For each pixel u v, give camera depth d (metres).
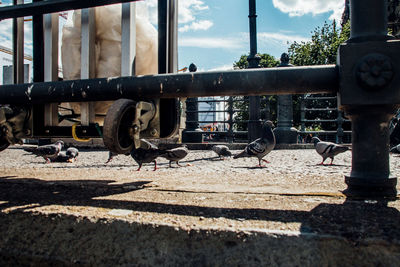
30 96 2.71
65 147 15.42
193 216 1.70
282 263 1.40
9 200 2.12
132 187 2.66
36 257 1.72
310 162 7.57
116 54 2.99
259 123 12.84
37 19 3.11
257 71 2.27
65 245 1.69
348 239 1.35
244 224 1.56
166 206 1.93
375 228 1.47
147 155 5.89
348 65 2.00
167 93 2.45
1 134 2.80
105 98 2.58
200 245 1.49
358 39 2.06
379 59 1.92
